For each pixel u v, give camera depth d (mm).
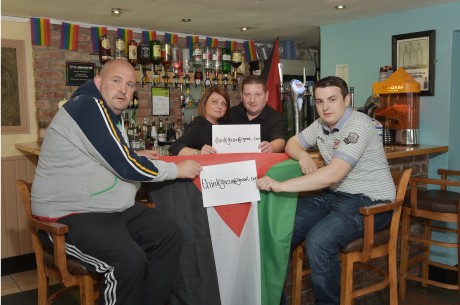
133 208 1834
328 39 4387
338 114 2080
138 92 4586
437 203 2723
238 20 4109
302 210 2168
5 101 3777
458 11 3430
